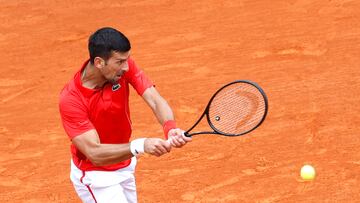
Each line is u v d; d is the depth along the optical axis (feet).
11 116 108.58
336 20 131.34
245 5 142.92
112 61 54.75
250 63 118.21
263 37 127.65
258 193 81.82
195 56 123.34
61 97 57.88
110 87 58.23
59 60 129.29
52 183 88.79
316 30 128.06
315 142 92.17
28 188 88.02
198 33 132.98
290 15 135.64
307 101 103.24
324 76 110.73
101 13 148.05
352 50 119.03
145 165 90.12
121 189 63.82
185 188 84.38
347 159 87.66
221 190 83.20
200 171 87.66
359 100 102.42
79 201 84.38
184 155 91.61
